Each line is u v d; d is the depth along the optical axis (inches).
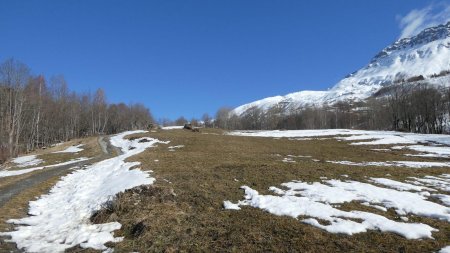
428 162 1163.3
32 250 417.4
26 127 2893.7
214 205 554.9
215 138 2129.7
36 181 879.1
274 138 2326.5
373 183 704.4
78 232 471.2
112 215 522.0
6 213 569.0
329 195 589.3
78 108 3983.8
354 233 429.4
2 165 1605.6
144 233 446.6
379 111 4301.2
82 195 701.9
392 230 434.6
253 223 468.8
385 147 1761.8
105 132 4704.7
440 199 581.0
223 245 405.4
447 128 3604.8
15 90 2401.6
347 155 1424.7
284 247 394.0
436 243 395.2
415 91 3624.5
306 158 1275.8
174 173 815.1
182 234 442.3
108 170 995.9
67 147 2239.2
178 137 2108.8
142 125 5009.8
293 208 523.5
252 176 759.1
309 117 5236.2
